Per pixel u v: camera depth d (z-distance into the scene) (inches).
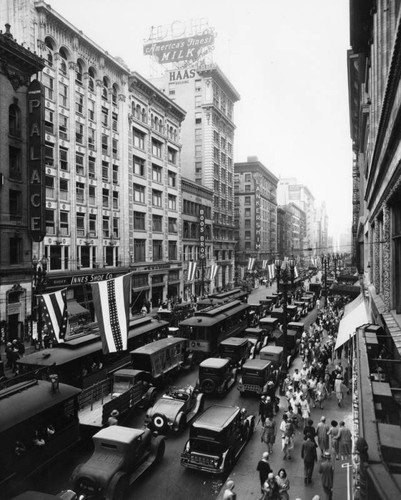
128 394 722.2
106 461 498.9
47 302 912.9
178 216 2559.1
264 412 707.4
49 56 1524.4
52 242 1519.4
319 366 940.0
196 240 2871.6
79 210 1667.1
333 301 2354.8
